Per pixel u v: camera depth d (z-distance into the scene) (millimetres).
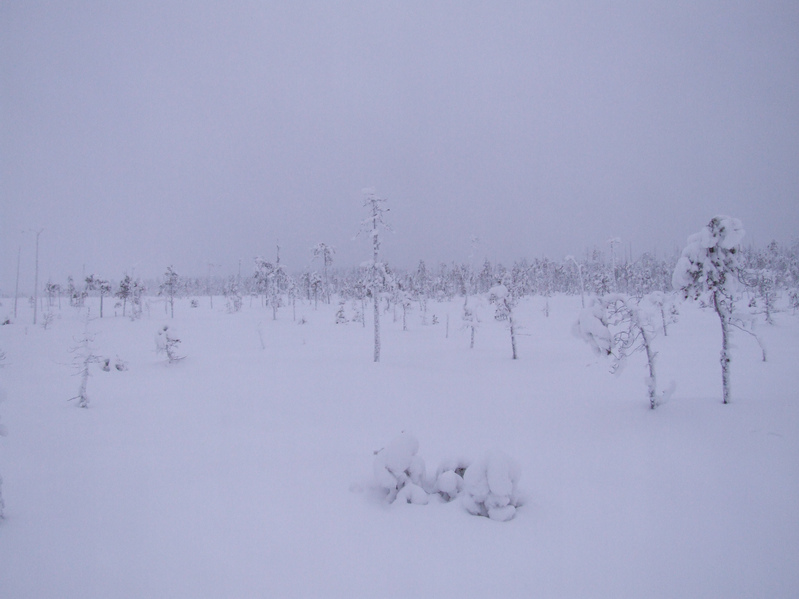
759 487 7953
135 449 12078
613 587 5250
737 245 12602
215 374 26344
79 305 68938
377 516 7359
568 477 9117
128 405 18219
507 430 13781
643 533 6566
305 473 9781
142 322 56219
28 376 25188
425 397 19609
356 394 20312
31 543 6684
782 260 64125
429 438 13156
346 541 6504
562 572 5574
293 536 6703
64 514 7754
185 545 6516
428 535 6613
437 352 36219
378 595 5164
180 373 26891
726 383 13109
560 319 55469
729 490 7938
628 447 10797
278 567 5832
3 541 6754
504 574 5551
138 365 30125
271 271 70375
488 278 94938
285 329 52969
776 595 5082
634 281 78562
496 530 6715
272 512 7625
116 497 8539
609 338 13680
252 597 5188
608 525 6832
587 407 15977
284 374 25953
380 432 13922
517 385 22188
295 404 18297
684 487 8195
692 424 11789
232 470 10102
